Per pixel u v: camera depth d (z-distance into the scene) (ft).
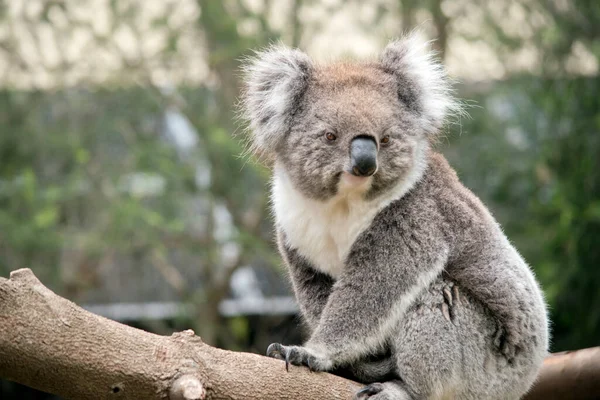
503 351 24.09
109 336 19.42
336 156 24.17
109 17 58.23
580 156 52.90
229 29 54.90
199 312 57.62
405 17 58.44
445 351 23.24
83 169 56.75
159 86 59.62
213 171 56.24
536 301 24.66
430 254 23.67
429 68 26.27
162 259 55.93
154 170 55.67
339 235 24.79
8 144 58.13
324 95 25.11
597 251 50.55
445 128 30.73
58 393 19.26
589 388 27.63
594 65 55.72
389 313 23.44
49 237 52.34
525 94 57.36
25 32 58.90
